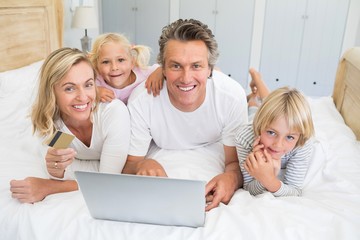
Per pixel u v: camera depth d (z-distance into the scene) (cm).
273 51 390
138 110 131
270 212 96
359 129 160
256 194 119
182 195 85
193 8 393
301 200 104
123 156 127
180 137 140
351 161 133
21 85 184
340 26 366
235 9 382
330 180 120
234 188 118
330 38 372
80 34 346
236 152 134
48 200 105
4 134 152
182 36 107
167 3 396
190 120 133
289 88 116
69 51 112
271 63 396
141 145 134
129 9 407
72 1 320
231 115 131
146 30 412
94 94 117
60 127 125
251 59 399
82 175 86
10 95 177
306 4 364
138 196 88
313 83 395
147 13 405
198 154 141
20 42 214
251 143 120
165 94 128
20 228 97
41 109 116
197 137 140
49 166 109
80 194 108
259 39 388
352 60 179
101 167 124
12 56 208
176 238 91
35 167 129
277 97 111
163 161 136
